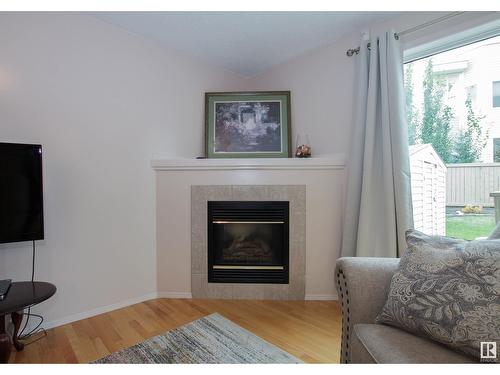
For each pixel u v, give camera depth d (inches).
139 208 91.9
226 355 61.4
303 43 98.1
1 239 61.1
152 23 85.3
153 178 95.4
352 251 85.6
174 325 75.7
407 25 79.9
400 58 79.0
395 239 76.4
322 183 92.8
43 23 72.3
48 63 73.1
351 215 85.7
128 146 89.0
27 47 69.9
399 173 76.2
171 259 96.0
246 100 109.0
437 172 80.0
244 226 100.0
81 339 68.4
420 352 33.8
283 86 112.4
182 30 89.4
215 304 90.0
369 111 81.1
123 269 88.4
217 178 94.7
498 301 33.4
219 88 115.6
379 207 81.4
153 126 95.2
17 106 68.5
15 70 68.2
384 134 78.5
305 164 92.0
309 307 87.2
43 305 73.4
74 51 77.6
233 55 106.6
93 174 81.6
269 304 89.8
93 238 81.9
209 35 92.5
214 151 107.4
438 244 43.0
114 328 74.0
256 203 94.2
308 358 60.3
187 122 105.0
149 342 66.9
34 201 65.2
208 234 95.1
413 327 37.4
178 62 102.3
